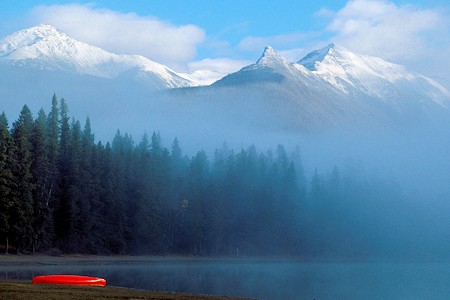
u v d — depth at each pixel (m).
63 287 45.94
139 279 76.38
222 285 72.56
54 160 118.12
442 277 106.75
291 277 94.75
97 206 125.25
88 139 132.62
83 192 121.56
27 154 107.69
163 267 110.75
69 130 125.50
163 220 148.88
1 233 106.19
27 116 116.81
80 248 120.94
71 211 118.12
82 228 120.88
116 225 130.75
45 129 119.19
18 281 54.44
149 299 41.62
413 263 177.00
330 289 73.81
